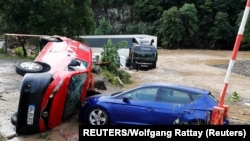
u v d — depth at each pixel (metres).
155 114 8.84
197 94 8.82
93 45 47.75
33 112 8.23
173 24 100.69
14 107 10.97
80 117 9.73
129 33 117.44
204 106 8.62
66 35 35.91
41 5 33.09
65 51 10.92
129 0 123.88
